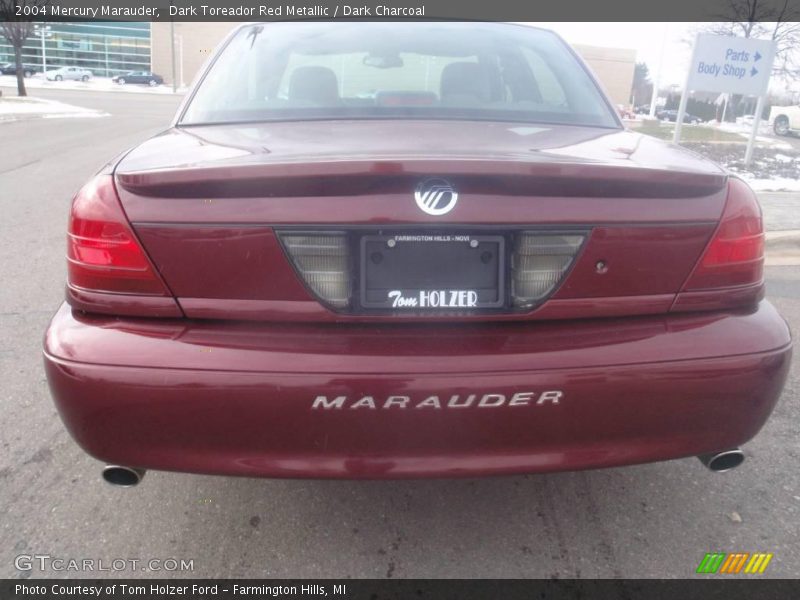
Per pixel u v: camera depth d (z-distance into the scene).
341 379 1.57
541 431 1.64
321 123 2.18
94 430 1.64
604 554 2.04
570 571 1.97
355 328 1.65
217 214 1.60
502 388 1.59
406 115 2.28
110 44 61.97
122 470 1.75
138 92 47.00
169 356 1.59
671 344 1.67
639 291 1.70
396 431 1.61
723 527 2.16
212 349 1.60
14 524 2.15
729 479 2.42
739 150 14.31
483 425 1.62
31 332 3.67
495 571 1.97
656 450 1.70
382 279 1.63
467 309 1.65
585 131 2.23
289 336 1.63
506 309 1.66
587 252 1.66
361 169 1.55
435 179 1.59
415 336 1.64
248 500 2.29
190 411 1.59
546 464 1.66
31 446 2.59
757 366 1.69
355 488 2.36
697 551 2.05
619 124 2.41
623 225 1.66
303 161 1.57
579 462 1.67
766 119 39.56
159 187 1.59
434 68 2.54
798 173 10.61
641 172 1.63
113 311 1.66
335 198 1.59
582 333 1.67
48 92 39.66
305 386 1.57
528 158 1.66
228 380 1.57
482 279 1.64
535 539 2.11
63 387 1.62
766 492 2.34
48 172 9.41
